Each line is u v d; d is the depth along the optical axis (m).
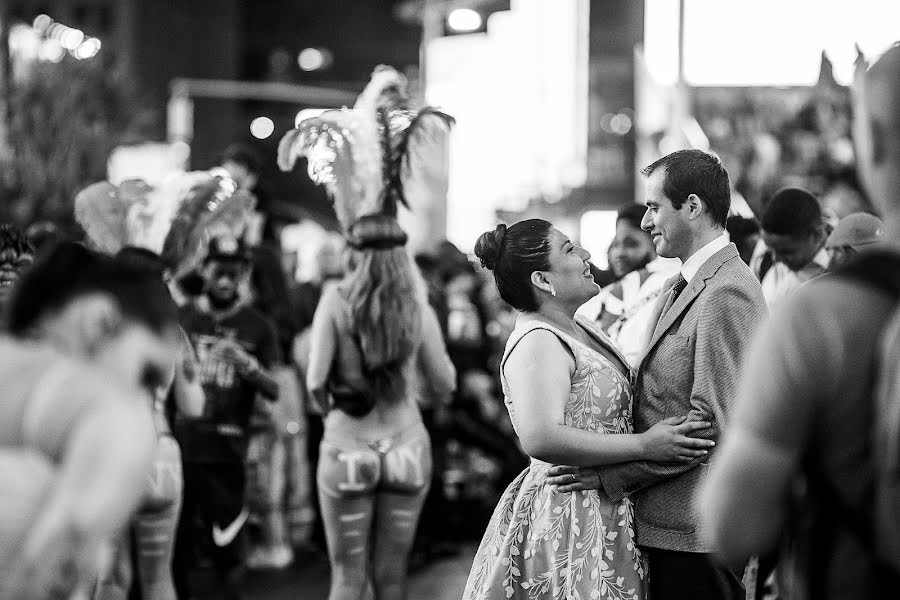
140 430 2.70
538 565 4.45
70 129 18.08
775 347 2.46
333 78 52.31
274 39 52.09
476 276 11.77
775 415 2.44
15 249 5.61
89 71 19.98
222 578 7.18
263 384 6.93
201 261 6.79
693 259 4.48
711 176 4.46
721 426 4.24
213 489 6.78
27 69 18.88
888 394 2.34
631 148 25.06
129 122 20.92
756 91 17.22
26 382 2.74
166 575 5.80
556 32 25.94
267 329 7.17
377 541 6.09
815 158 16.55
